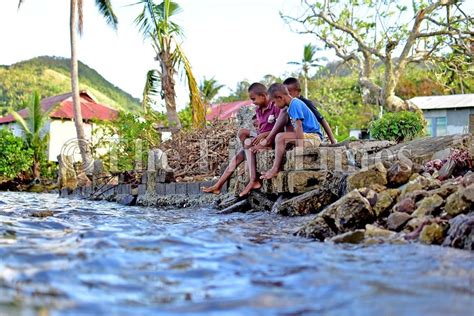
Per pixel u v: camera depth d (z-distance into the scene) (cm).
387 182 577
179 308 221
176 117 1969
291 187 685
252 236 457
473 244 364
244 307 221
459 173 585
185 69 1961
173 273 289
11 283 260
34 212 720
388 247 377
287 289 250
